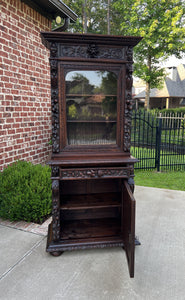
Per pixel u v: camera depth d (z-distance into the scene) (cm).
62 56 182
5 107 306
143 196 353
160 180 468
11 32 310
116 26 1475
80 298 153
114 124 202
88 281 169
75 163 190
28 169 306
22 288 162
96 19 1429
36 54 375
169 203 324
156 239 229
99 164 197
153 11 1184
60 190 245
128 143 200
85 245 204
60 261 193
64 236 215
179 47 1227
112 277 174
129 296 155
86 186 247
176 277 174
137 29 1212
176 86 2219
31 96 367
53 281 169
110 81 195
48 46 199
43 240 225
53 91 183
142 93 2250
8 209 260
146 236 234
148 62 1409
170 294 157
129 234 177
